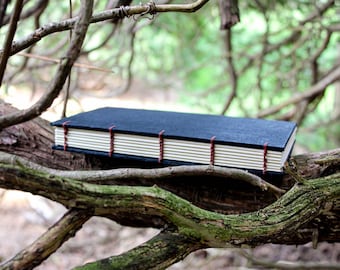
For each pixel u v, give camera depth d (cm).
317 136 300
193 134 73
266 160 70
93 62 247
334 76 207
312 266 155
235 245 62
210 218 61
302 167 80
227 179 78
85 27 54
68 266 215
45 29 66
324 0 252
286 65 262
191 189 79
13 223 261
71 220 57
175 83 394
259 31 333
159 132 73
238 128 79
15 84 220
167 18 295
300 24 215
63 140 76
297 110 218
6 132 83
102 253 227
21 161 59
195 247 62
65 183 55
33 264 55
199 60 401
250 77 355
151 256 59
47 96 56
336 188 70
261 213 66
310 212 67
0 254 224
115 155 74
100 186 57
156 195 59
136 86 446
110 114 84
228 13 107
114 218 81
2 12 85
